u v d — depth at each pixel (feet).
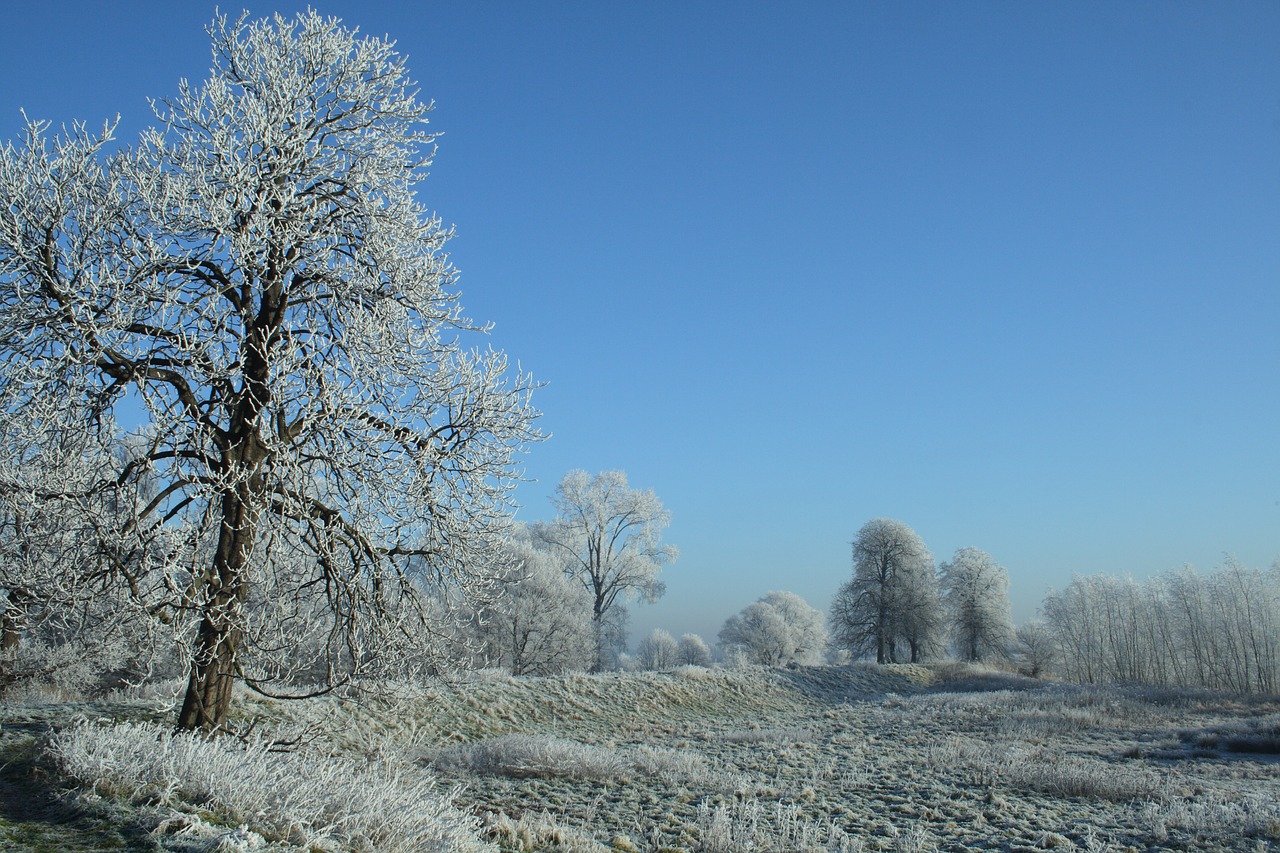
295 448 31.42
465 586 35.04
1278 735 71.67
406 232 36.14
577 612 149.48
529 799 41.55
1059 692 130.82
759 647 255.50
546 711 87.04
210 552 34.53
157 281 30.71
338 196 35.73
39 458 29.53
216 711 29.96
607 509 159.02
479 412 35.09
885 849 33.40
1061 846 33.81
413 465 32.81
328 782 24.11
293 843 19.60
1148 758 64.03
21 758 26.25
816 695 128.47
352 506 31.96
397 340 34.24
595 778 48.29
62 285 28.58
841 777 51.85
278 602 33.94
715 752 66.18
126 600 28.12
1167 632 189.06
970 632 224.53
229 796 21.43
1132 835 35.78
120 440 31.81
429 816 24.41
